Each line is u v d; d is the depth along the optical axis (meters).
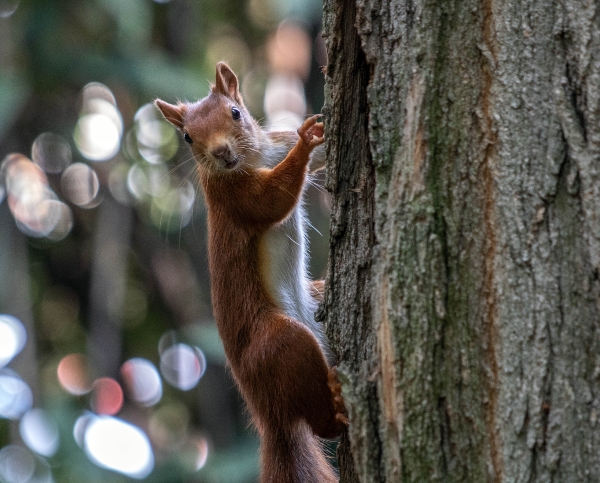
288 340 8.84
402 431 6.13
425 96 6.31
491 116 6.12
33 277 18.61
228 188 9.97
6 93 16.17
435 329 6.11
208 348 15.87
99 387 17.92
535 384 5.72
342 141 7.29
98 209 18.94
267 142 11.18
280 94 18.83
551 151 5.84
